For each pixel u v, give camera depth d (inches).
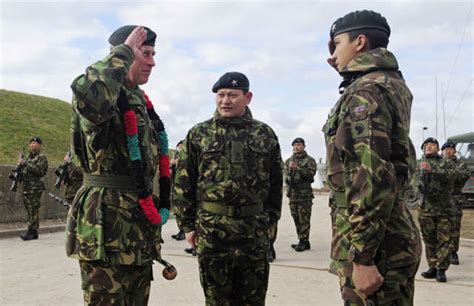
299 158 384.5
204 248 149.2
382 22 102.4
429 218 282.4
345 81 103.4
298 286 254.4
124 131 113.8
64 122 945.5
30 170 407.8
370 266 89.3
